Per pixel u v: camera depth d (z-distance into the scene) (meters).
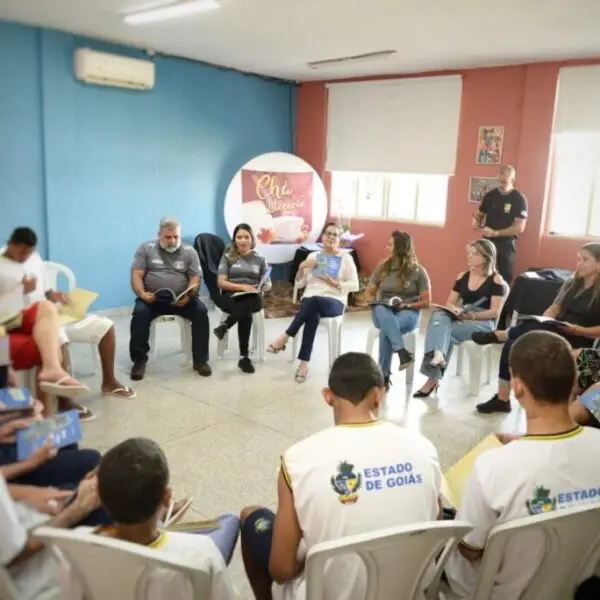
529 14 3.93
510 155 5.70
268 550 1.59
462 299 3.94
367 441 1.36
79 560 1.19
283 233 6.68
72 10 4.25
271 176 6.53
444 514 1.65
